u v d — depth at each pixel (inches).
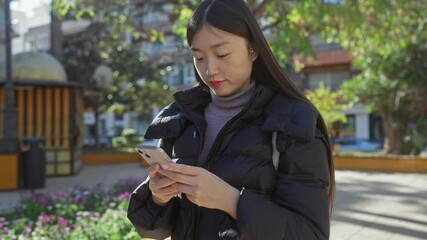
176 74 1489.9
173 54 1097.4
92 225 206.1
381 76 656.4
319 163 64.4
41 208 271.1
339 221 257.8
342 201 321.4
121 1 510.9
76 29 987.9
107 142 1330.0
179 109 75.4
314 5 370.3
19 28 942.4
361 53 597.9
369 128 1366.9
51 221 226.1
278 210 60.6
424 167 513.7
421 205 303.6
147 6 526.9
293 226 60.1
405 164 522.3
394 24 427.8
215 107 72.2
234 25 65.2
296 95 68.6
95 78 848.3
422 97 649.6
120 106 1129.4
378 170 534.9
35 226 229.3
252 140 65.4
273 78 68.6
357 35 432.5
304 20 409.4
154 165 61.6
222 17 64.8
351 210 287.9
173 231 72.9
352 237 224.4
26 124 508.7
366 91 669.3
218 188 60.2
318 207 62.0
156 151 60.8
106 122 1940.2
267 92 67.5
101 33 964.6
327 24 403.5
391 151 694.5
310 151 63.9
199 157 69.3
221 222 65.3
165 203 72.0
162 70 1082.7
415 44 590.2
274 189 65.0
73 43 976.3
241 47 66.6
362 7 408.8
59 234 195.3
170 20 494.0
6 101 446.9
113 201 288.0
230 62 66.2
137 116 1878.7
